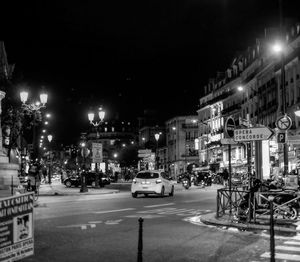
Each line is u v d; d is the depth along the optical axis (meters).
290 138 21.44
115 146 164.00
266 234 13.70
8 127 38.66
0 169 27.44
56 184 71.12
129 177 92.81
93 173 55.25
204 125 109.00
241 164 74.62
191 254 10.64
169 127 132.50
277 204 16.22
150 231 14.33
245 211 16.33
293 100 60.00
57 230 14.50
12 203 6.83
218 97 98.50
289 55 59.47
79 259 10.05
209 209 21.95
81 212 20.34
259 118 73.88
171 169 129.62
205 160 105.12
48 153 84.38
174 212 20.42
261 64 74.94
